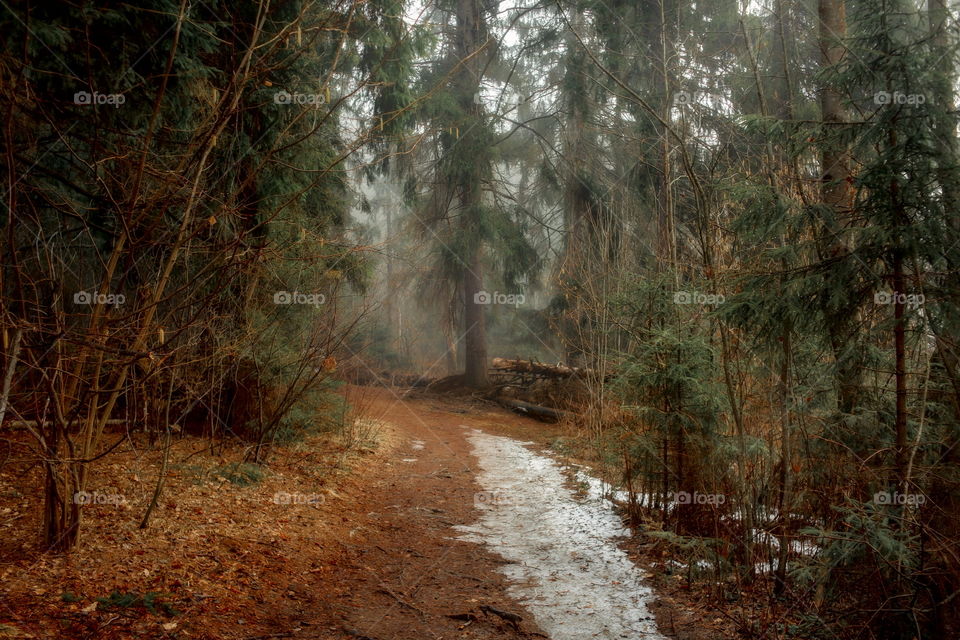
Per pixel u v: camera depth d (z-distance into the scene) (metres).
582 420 12.44
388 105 10.60
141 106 5.98
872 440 4.16
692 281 6.10
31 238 5.09
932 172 3.71
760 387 5.26
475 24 19.64
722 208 6.15
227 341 6.88
